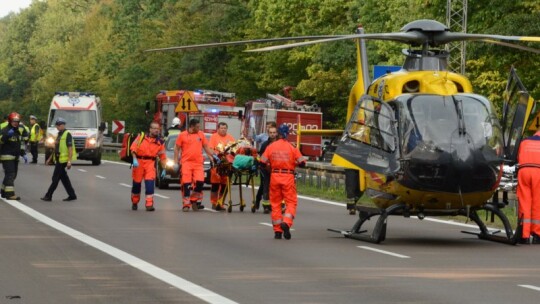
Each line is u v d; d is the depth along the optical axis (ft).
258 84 268.82
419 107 72.95
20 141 111.24
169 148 136.15
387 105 74.64
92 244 68.85
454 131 71.72
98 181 148.87
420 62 77.87
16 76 561.84
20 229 78.74
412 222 91.66
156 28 327.26
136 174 99.71
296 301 46.06
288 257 63.21
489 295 48.39
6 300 45.80
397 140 72.59
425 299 47.06
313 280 52.90
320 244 71.41
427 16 170.40
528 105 76.43
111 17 422.41
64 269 56.13
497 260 63.00
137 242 70.59
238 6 286.25
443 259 63.26
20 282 51.24
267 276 54.19
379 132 75.10
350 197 96.89
